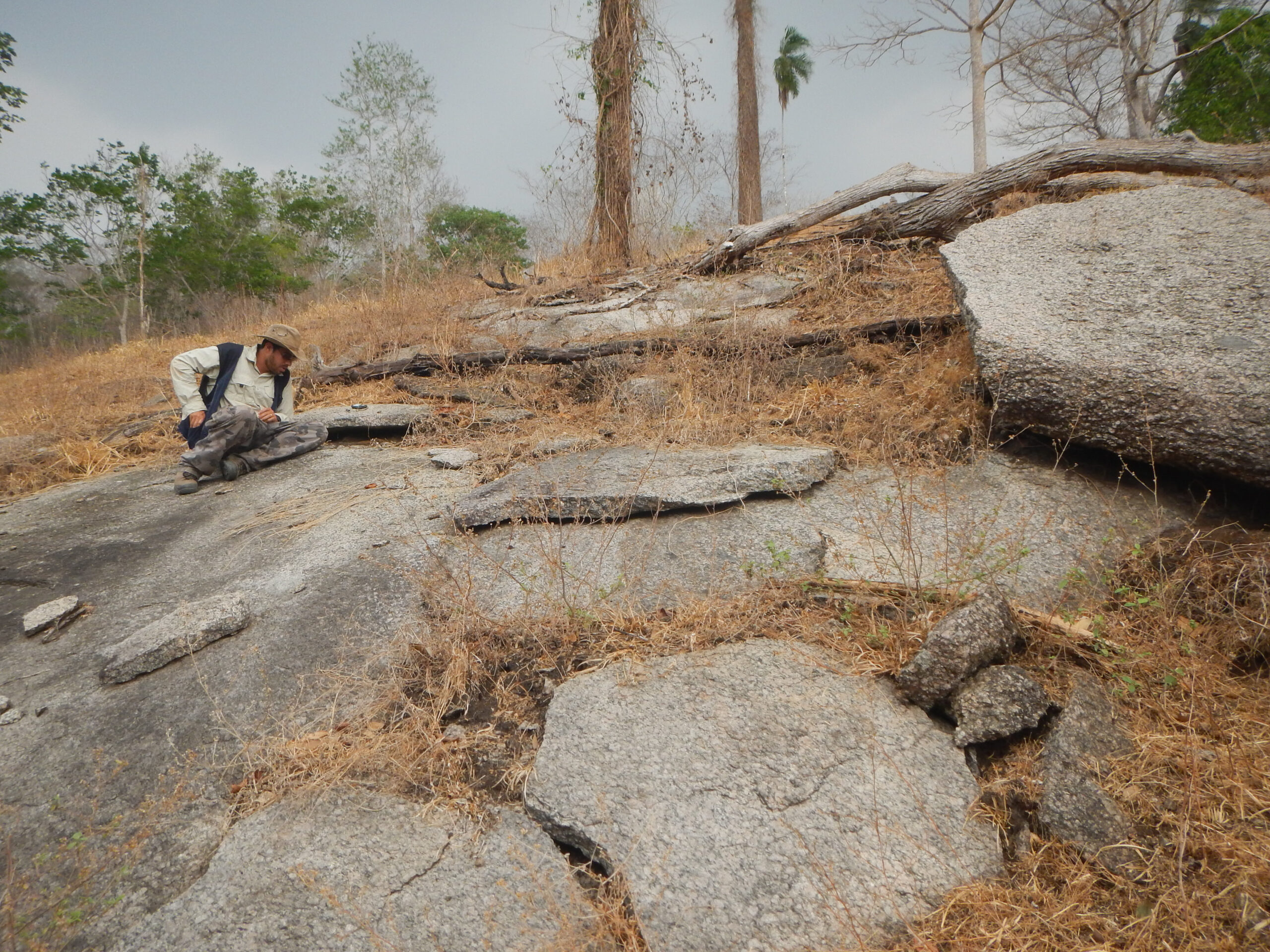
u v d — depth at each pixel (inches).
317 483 200.4
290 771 110.7
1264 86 456.4
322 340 332.5
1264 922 79.3
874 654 116.3
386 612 142.6
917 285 249.8
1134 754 100.1
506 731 114.0
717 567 141.6
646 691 112.7
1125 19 519.8
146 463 239.1
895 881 88.0
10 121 863.1
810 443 183.5
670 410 208.8
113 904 96.2
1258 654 111.3
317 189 1083.3
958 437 170.4
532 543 155.8
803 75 1136.2
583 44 400.5
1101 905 86.4
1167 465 140.3
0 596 165.0
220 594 153.8
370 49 905.5
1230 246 173.6
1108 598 124.6
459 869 94.3
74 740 122.3
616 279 348.8
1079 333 154.2
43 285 1003.9
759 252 315.6
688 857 90.6
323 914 89.8
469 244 776.9
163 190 967.6
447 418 232.7
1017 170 259.9
